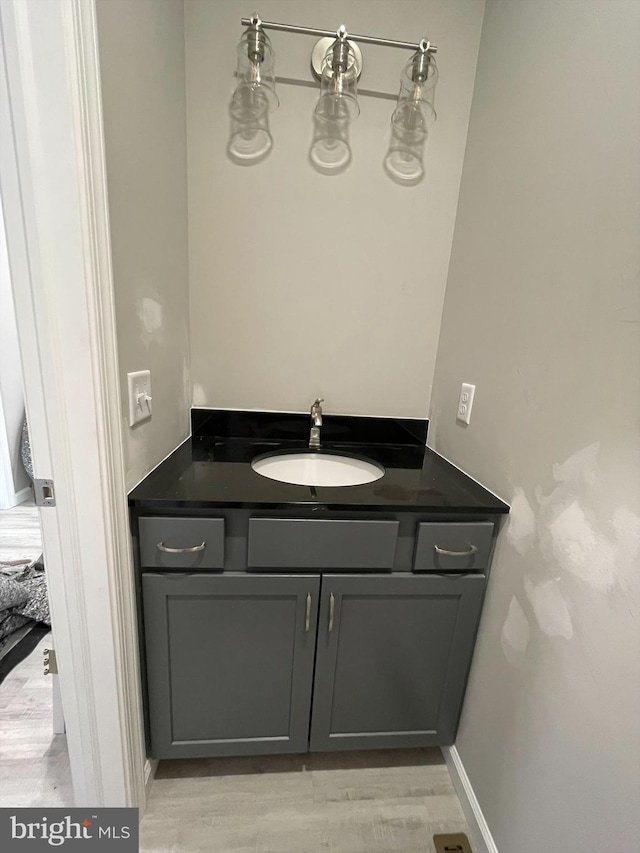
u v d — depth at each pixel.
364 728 1.10
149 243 0.92
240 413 1.36
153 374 0.99
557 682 0.76
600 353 0.68
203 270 1.25
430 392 1.42
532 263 0.88
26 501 2.83
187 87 1.12
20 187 0.63
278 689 1.04
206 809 1.05
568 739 0.72
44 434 0.73
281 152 1.19
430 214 1.27
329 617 0.99
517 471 0.91
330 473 1.35
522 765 0.85
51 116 0.61
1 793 1.05
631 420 0.61
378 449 1.39
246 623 0.98
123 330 0.81
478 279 1.12
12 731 1.22
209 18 1.08
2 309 2.56
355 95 1.16
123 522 0.83
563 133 0.79
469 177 1.19
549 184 0.83
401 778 1.16
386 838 1.02
